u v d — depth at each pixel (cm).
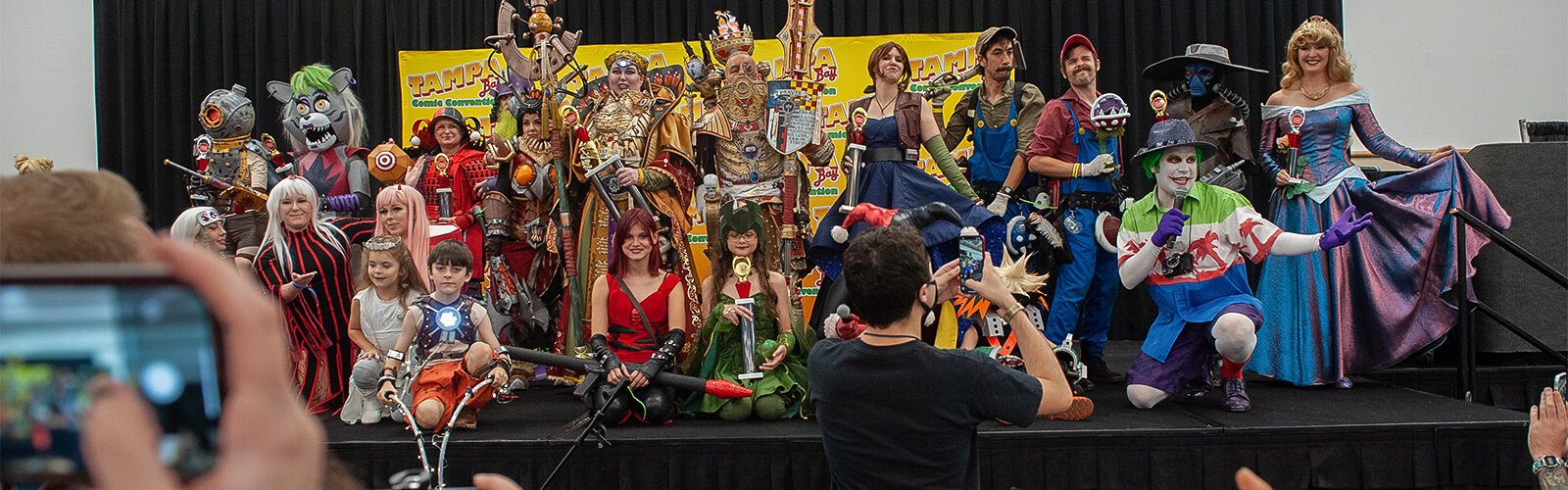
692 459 409
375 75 747
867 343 276
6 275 54
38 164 552
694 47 716
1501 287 550
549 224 566
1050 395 280
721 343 469
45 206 80
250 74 761
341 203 567
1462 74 746
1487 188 533
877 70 516
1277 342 516
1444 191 532
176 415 56
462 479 409
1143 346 460
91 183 85
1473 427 405
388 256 455
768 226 523
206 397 56
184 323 56
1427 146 749
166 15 762
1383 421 412
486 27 741
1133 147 724
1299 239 430
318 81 586
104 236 81
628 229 465
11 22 786
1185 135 443
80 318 55
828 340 292
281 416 59
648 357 464
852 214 473
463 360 426
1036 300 493
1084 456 403
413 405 423
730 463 409
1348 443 405
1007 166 547
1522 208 553
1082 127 517
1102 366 544
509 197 574
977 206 501
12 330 54
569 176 557
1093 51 525
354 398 457
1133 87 723
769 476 409
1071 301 515
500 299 563
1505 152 557
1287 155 527
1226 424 412
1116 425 413
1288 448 404
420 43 746
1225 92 549
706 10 739
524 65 561
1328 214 516
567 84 579
